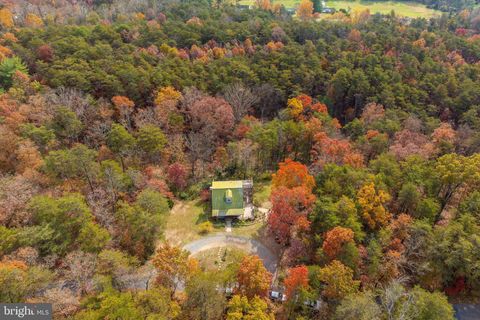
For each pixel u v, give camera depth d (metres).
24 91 77.94
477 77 103.94
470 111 88.81
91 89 83.81
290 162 62.75
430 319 39.03
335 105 104.81
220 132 84.81
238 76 100.12
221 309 40.28
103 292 37.28
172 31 121.06
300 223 50.47
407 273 48.81
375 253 45.66
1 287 35.03
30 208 47.22
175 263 43.09
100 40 107.62
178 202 68.75
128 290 40.59
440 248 46.25
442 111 95.62
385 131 80.38
